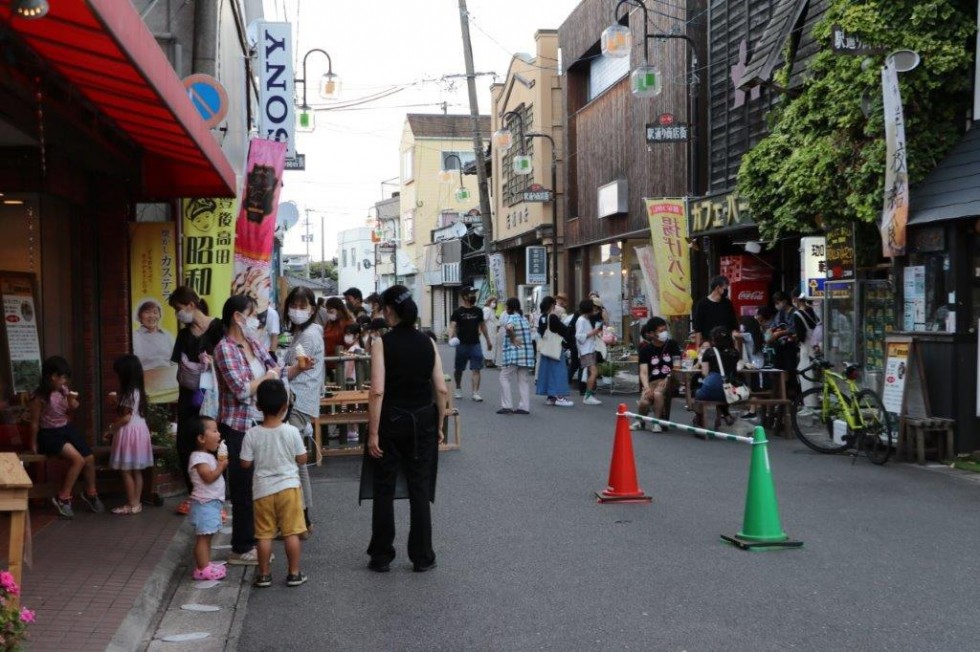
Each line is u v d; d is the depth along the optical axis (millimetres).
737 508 9008
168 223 11258
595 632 5664
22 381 9781
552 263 33500
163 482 9555
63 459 8672
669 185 22344
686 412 16500
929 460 11273
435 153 61750
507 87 39281
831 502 9141
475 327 19172
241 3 19188
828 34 12688
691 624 5766
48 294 10289
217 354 7434
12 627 4277
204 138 8781
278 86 19406
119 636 5520
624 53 16547
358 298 16297
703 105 20766
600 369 20594
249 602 6477
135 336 11047
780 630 5629
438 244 55594
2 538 7535
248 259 12648
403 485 7234
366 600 6434
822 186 13102
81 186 10633
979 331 10750
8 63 6762
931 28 11578
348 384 14062
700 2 20703
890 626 5672
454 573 7016
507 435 13977
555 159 32906
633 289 26547
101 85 6926
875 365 12727
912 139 11836
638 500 9336
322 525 8797
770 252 19688
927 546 7508
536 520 8641
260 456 6816
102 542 7754
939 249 11305
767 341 15844
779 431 13688
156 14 13141
